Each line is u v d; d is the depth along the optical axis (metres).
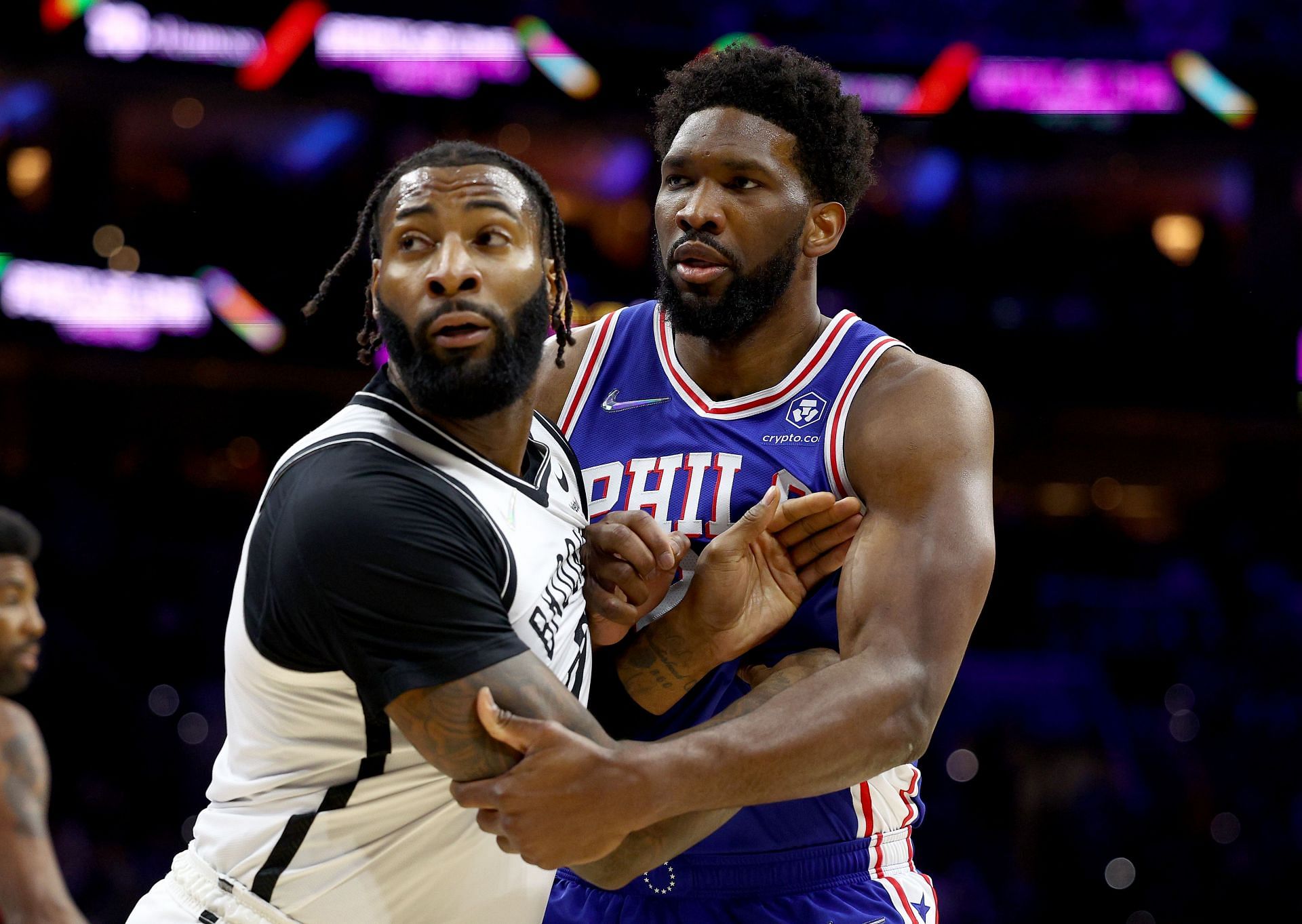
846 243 29.53
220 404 28.02
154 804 19.27
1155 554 28.45
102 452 27.14
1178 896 17.95
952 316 29.27
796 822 4.88
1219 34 27.88
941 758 20.02
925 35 27.62
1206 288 29.48
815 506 4.51
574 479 4.56
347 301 27.19
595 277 29.12
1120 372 29.06
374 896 3.87
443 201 3.79
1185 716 22.47
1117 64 26.72
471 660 3.57
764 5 27.27
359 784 3.84
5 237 25.02
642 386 5.21
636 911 4.95
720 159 4.70
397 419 3.87
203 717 20.78
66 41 23.64
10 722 6.25
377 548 3.56
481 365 3.75
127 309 25.78
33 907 6.04
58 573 23.41
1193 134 27.22
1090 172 29.41
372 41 25.16
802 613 4.80
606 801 3.58
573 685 4.19
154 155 26.62
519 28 25.78
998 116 27.27
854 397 4.83
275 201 27.00
